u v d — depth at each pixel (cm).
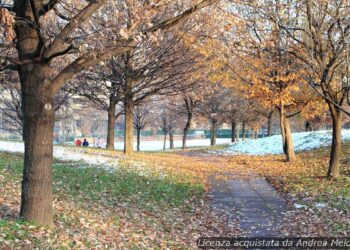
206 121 5538
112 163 1880
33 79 738
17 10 737
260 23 1838
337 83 1575
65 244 695
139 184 1458
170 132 5603
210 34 1565
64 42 747
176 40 1944
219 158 3123
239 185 1764
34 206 755
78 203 1022
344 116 3806
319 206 1244
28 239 673
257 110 4344
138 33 762
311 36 1199
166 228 998
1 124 6128
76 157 2019
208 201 1410
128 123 2506
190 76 2264
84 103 3559
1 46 750
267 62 1825
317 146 2969
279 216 1192
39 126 750
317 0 1122
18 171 1340
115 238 820
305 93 2245
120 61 2228
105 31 899
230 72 2022
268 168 2275
